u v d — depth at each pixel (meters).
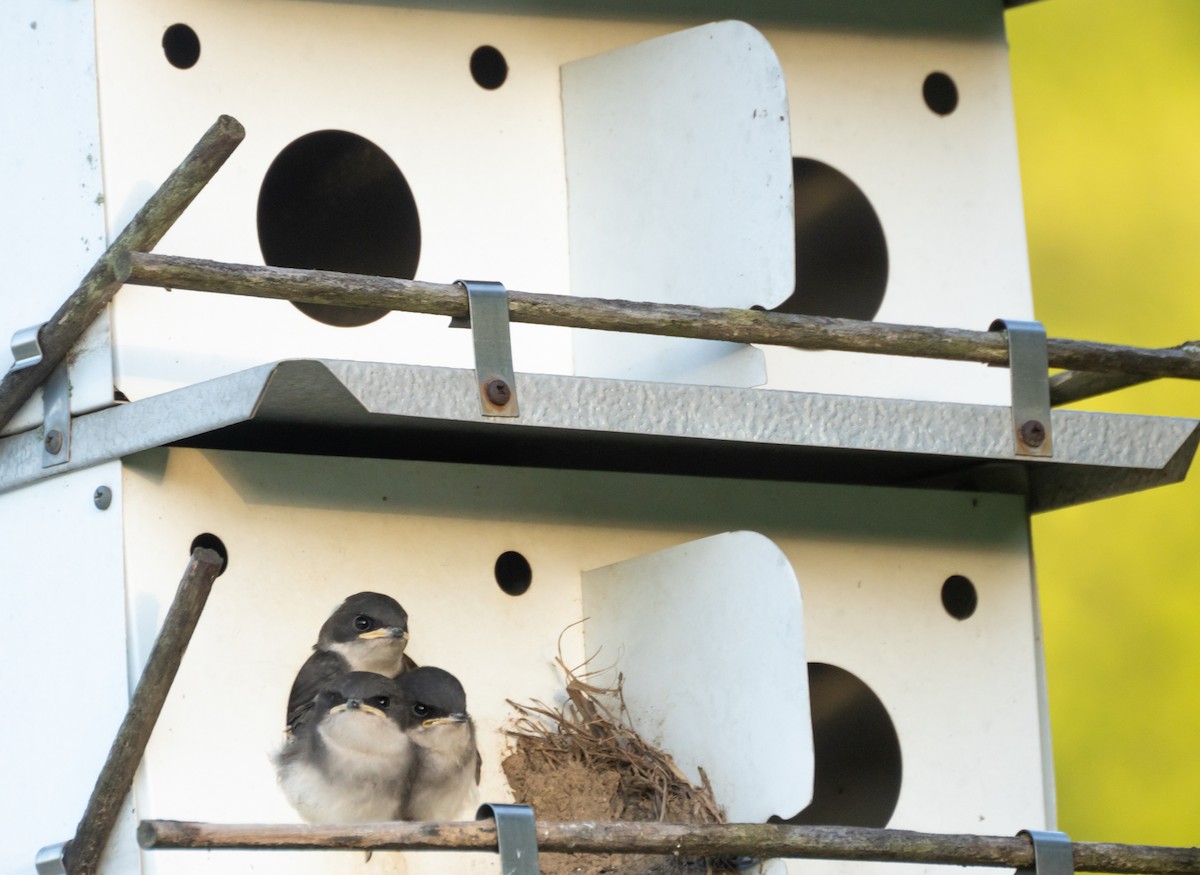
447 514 5.79
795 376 6.29
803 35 6.59
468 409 5.14
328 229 6.03
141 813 5.20
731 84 5.83
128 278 4.96
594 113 6.19
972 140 6.71
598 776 5.71
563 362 6.13
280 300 5.61
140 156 5.60
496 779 5.70
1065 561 9.04
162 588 5.34
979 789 6.25
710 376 5.78
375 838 4.78
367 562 5.64
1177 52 9.42
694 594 5.63
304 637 5.51
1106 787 8.79
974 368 6.51
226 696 5.37
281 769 5.39
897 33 6.70
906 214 6.59
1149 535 9.04
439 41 6.13
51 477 5.53
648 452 6.05
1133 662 8.91
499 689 5.76
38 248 5.66
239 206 5.72
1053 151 9.34
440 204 6.05
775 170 5.66
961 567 6.40
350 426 5.53
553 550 5.92
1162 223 9.23
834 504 6.27
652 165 6.02
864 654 6.20
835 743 6.28
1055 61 9.45
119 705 5.29
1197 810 8.74
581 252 6.19
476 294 5.22
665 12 6.45
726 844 5.11
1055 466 6.49
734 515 6.15
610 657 5.86
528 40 6.27
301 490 5.58
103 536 5.38
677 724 5.66
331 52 5.96
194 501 5.43
